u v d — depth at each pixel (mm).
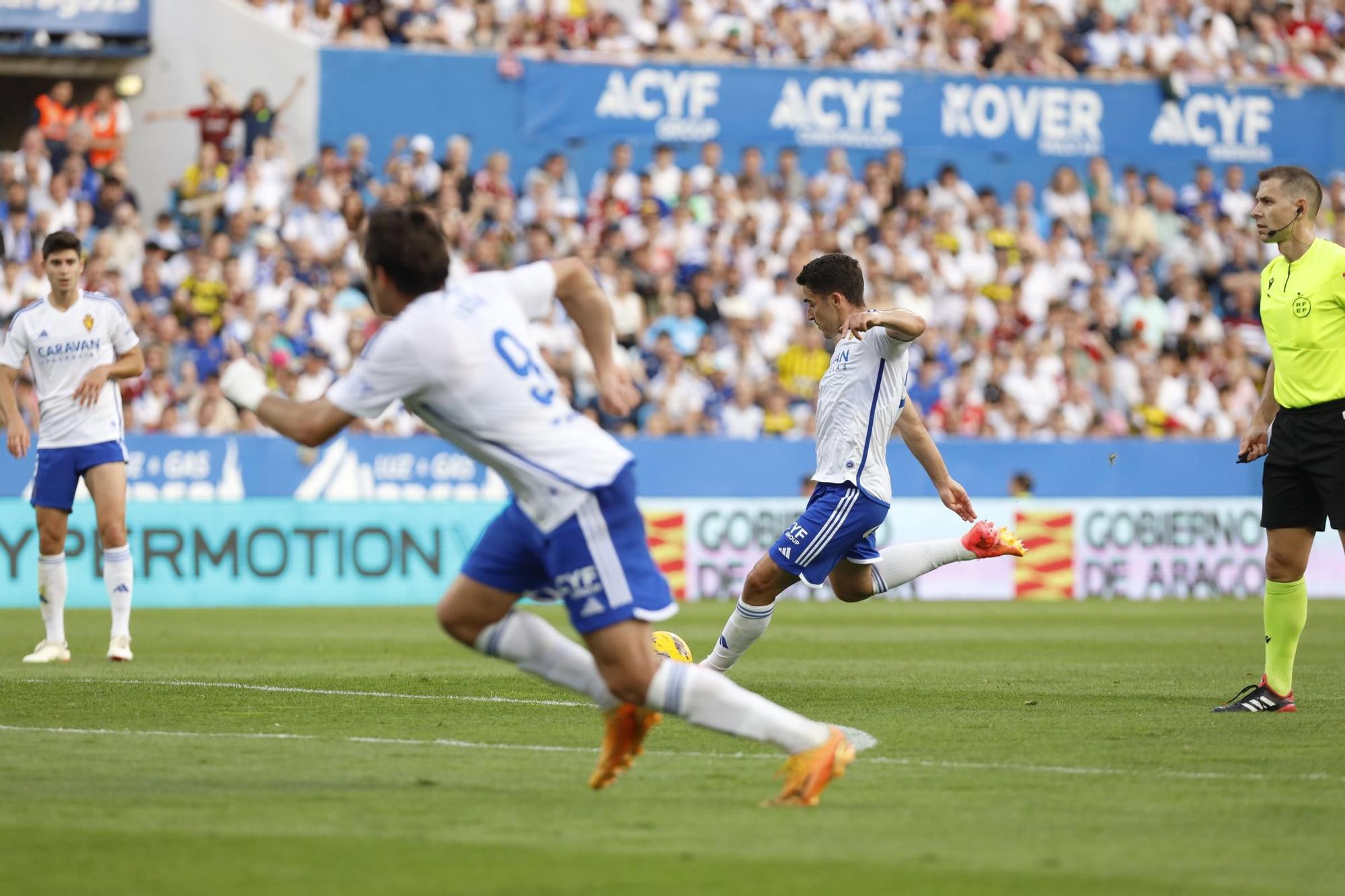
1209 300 84875
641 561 17812
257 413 17828
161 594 59906
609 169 81625
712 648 42219
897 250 79938
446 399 17609
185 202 74750
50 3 75438
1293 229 27922
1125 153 87438
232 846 15984
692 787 19703
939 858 15656
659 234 77688
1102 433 78312
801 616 57531
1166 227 86438
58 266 36219
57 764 21125
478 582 18453
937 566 31594
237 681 32562
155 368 66562
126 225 71312
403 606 61250
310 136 77938
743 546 66188
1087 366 79938
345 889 14211
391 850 15852
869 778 20531
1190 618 56375
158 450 60750
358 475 63000
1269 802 18938
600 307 18938
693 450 66188
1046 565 68875
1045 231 85125
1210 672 36375
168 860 15297
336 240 73875
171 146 76938
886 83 84625
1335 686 33344
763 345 76375
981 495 69000
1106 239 85500
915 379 75688
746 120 83125
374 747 22969
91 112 74938
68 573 59062
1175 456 71562
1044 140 86562
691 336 74812
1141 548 70188
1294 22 95562
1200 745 23750
